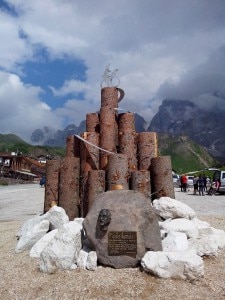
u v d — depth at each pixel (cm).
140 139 629
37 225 502
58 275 381
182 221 467
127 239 390
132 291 335
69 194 586
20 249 482
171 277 353
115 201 409
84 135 620
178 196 1580
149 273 365
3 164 3853
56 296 339
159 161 575
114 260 388
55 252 392
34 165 4228
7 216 1004
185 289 334
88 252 411
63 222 504
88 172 577
